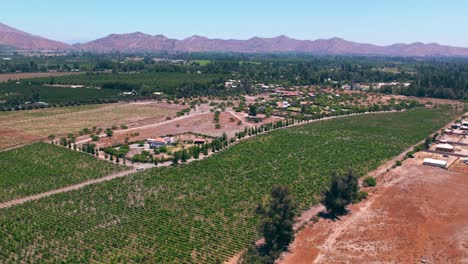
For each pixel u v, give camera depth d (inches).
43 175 6166.3
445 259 3922.2
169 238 4276.6
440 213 4913.9
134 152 7431.1
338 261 3863.2
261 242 4220.0
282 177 6171.3
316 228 4522.6
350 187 4867.1
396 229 4505.4
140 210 4963.1
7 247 4092.0
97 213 4867.1
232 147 7760.8
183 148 7706.7
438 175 6279.5
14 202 5246.1
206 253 4005.9
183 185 5797.2
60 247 4084.6
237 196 5418.3
